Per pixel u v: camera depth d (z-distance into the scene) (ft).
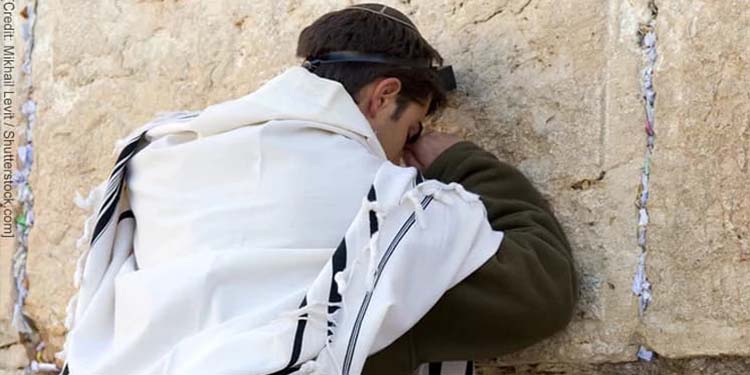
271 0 11.97
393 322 7.66
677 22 9.10
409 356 8.24
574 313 9.34
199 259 7.75
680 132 9.00
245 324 7.43
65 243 13.47
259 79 11.97
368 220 7.75
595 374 9.40
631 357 9.13
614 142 9.36
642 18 9.31
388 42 8.91
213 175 8.18
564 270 8.59
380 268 7.64
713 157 8.82
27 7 14.33
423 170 9.66
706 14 8.94
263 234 7.86
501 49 10.13
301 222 7.88
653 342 9.01
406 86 8.96
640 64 9.29
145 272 7.93
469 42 10.38
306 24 11.62
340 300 7.49
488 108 10.16
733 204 8.69
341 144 8.25
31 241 13.83
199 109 12.47
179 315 7.59
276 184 7.99
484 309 8.16
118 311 8.06
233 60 12.24
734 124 8.73
